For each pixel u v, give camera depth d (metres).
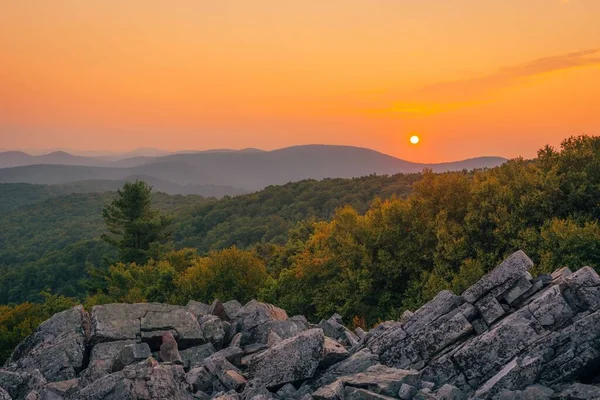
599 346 11.02
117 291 56.50
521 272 12.87
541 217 32.16
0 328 37.44
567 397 10.11
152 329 16.34
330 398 10.82
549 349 11.38
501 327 11.88
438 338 12.79
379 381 11.40
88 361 15.76
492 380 11.17
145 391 11.02
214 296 39.59
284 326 17.45
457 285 28.81
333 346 13.85
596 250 25.66
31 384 13.11
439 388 11.60
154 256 72.88
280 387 12.62
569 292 12.05
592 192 31.92
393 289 36.56
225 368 13.70
